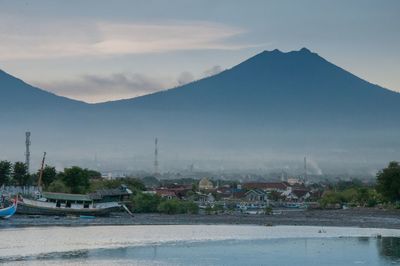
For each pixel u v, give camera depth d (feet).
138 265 338.95
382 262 358.43
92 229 519.19
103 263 341.62
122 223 583.58
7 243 407.85
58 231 494.18
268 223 605.31
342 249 407.44
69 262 341.00
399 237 478.18
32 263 334.24
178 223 595.06
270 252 391.86
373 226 577.84
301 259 366.63
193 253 383.24
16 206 615.98
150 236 469.16
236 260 360.48
